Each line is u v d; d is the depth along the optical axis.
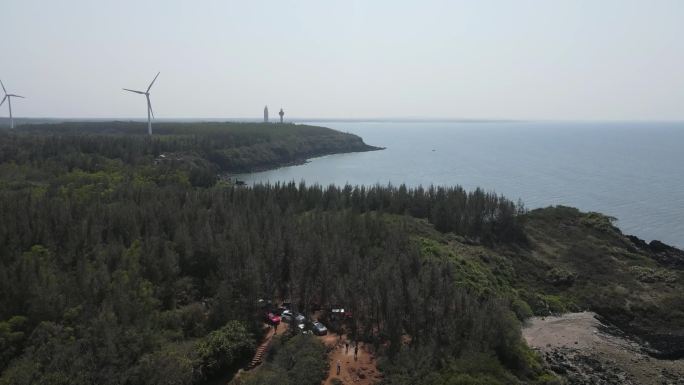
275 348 71.69
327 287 88.19
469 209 150.12
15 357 64.44
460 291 88.50
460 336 74.31
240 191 162.38
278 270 95.81
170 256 93.06
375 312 82.06
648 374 82.19
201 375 64.25
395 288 82.19
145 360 60.59
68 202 130.00
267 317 83.00
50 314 71.56
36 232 103.94
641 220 195.75
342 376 67.06
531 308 106.88
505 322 78.12
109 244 100.50
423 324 77.06
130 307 73.94
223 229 114.75
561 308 109.00
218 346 67.75
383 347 74.81
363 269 91.31
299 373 63.09
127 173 195.62
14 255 93.25
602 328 99.50
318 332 79.06
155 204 129.25
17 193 144.12
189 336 74.31
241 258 93.88
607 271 126.31
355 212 136.12
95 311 73.12
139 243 101.06
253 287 81.50
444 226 146.25
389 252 102.75
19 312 73.50
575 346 90.50
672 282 119.81
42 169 196.62
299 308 87.69
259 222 119.06
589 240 143.50
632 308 109.06
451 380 61.72
